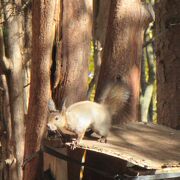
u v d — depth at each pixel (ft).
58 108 35.42
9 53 55.11
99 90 37.55
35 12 35.83
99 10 59.36
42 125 35.78
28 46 62.80
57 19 35.47
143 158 26.32
